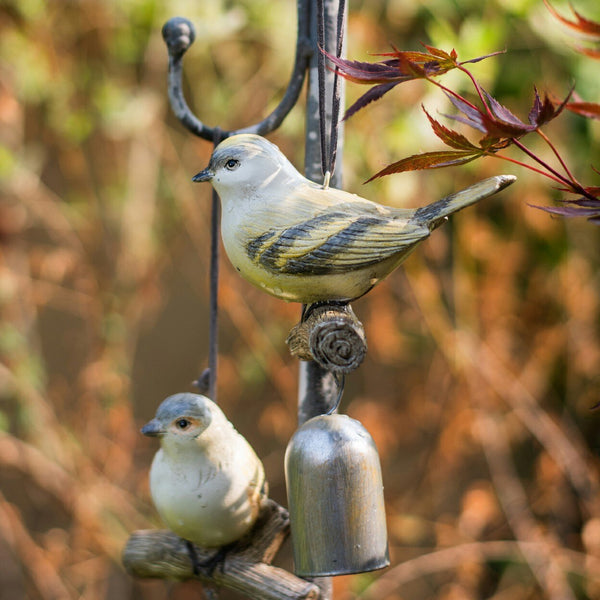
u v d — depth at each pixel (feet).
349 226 9.64
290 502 10.20
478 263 26.61
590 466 26.86
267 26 24.76
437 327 26.43
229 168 10.20
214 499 11.65
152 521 27.66
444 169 24.16
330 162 10.37
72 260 27.27
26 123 27.61
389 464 29.35
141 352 33.65
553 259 26.50
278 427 28.40
